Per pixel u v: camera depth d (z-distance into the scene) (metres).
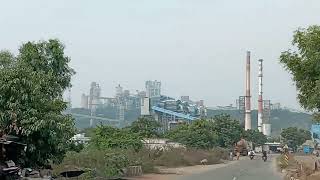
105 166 29.14
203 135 77.19
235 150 94.31
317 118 17.36
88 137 46.41
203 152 64.19
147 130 75.44
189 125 82.69
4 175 18.50
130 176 31.56
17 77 19.66
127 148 40.59
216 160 63.44
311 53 15.74
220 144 97.31
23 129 19.44
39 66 24.45
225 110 180.00
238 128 104.94
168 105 127.31
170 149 53.78
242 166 52.97
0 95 19.36
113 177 29.09
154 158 47.31
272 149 134.25
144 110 122.38
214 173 38.34
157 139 68.38
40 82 21.17
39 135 20.34
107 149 36.44
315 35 15.66
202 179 30.75
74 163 28.30
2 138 19.67
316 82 15.60
